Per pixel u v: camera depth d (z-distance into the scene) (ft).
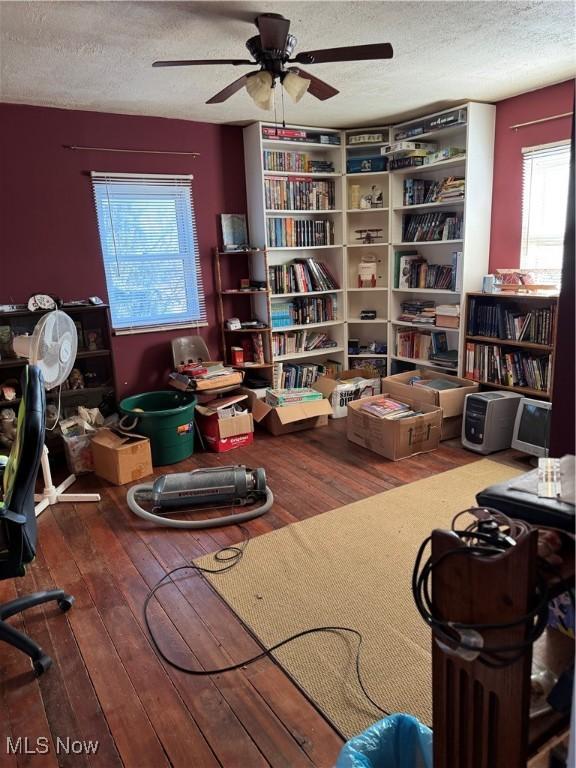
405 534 8.78
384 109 12.96
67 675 6.07
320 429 14.20
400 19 7.70
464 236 13.03
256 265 14.76
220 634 6.65
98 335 12.81
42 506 9.96
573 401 4.04
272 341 14.74
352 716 5.41
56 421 11.88
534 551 2.90
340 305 16.12
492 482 10.57
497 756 3.32
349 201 15.42
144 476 11.37
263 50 7.42
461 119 12.45
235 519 9.32
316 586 7.52
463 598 3.21
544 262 12.42
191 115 12.89
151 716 5.49
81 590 7.63
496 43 8.73
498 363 12.62
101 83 10.09
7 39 7.86
